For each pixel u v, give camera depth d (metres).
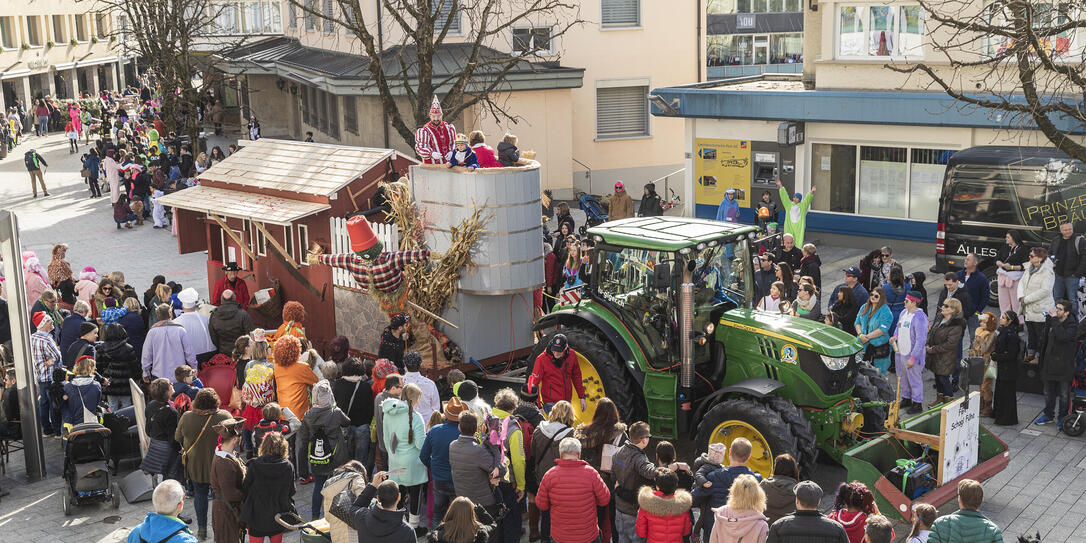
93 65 64.38
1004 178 19.78
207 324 15.15
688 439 13.31
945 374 13.80
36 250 26.39
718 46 55.00
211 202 17.33
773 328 11.92
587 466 9.32
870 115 24.16
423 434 10.77
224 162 18.59
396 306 15.13
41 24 58.25
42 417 14.44
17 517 11.88
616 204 25.88
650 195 25.08
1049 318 13.48
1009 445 13.05
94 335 14.20
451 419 10.26
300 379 12.54
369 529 8.46
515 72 30.92
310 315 16.62
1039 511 11.22
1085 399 13.28
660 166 34.94
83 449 11.92
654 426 12.54
